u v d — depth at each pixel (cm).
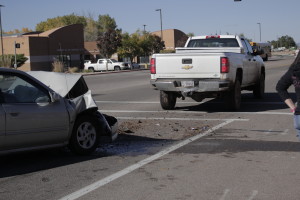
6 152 635
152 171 631
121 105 1458
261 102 1455
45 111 668
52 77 760
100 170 643
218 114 1195
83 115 738
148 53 7344
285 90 466
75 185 571
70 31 6244
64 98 711
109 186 564
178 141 845
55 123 681
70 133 710
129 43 6931
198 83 1181
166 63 1209
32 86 674
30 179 604
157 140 862
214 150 759
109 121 815
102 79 3247
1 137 620
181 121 1088
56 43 6012
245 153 732
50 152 773
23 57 5547
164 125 1030
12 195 535
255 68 1459
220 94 1216
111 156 732
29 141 655
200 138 868
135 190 545
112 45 6406
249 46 1478
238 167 643
